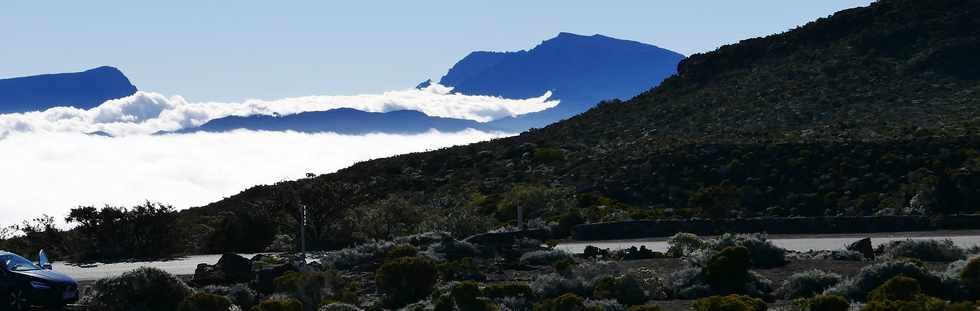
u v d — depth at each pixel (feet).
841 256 83.20
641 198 184.14
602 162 207.82
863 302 60.85
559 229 133.69
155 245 138.00
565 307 59.88
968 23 288.51
